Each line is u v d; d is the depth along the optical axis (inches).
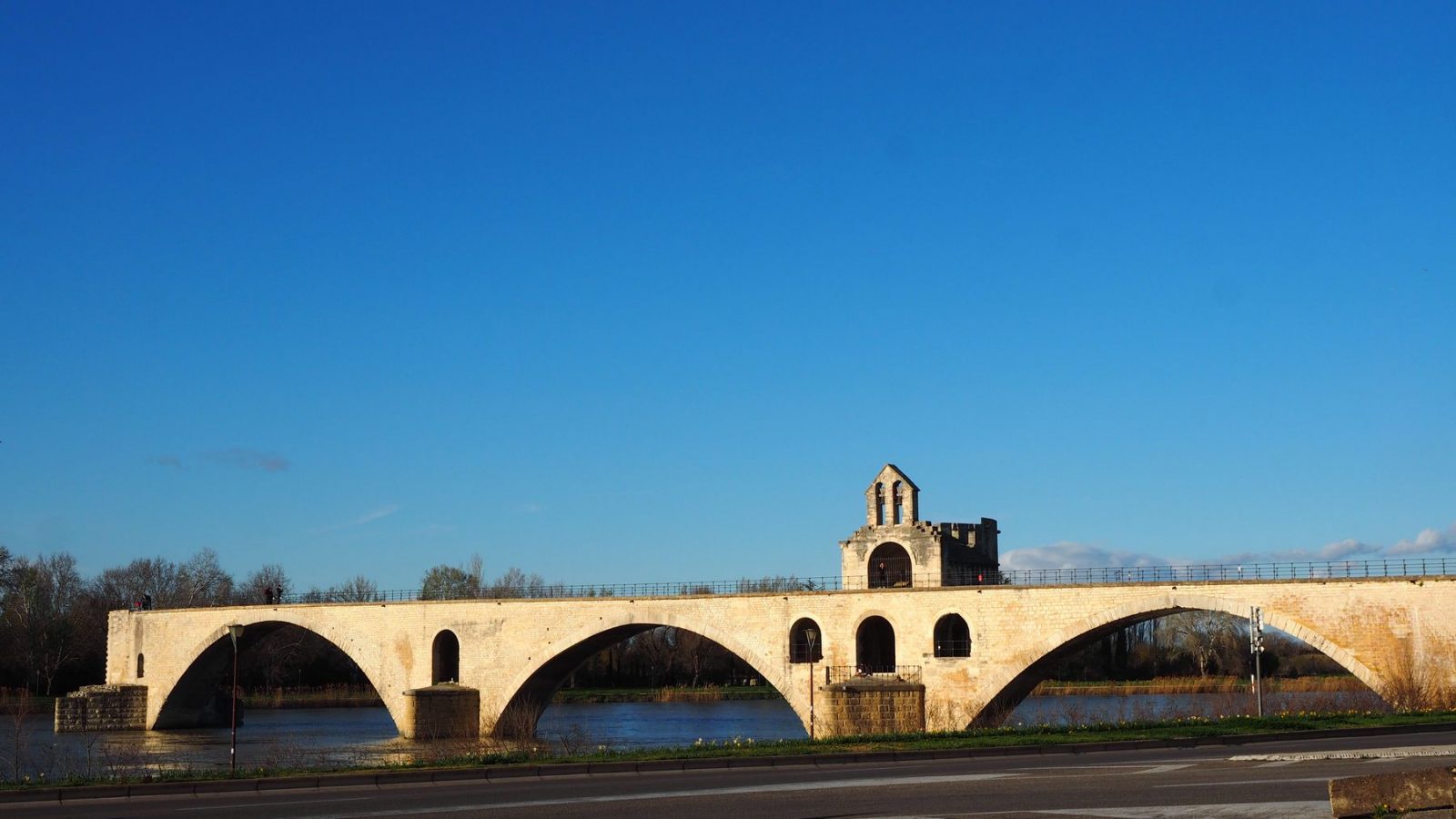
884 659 3944.4
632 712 5467.5
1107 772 1565.0
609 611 4239.7
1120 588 3472.0
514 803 1390.3
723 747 2062.0
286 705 6215.6
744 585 4092.0
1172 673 6476.4
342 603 4761.3
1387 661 3095.5
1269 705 3599.9
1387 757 1632.6
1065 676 6378.0
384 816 1295.5
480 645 4466.0
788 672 3927.2
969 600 3671.3
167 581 7564.0
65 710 4980.3
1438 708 2881.4
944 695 3671.3
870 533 4042.8
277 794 1588.3
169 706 5132.9
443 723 4330.7
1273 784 1384.1
